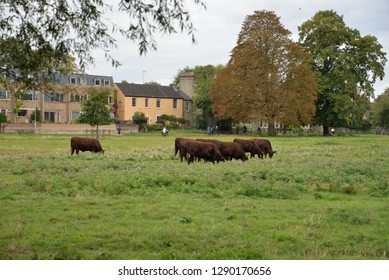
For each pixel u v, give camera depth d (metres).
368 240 10.91
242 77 76.75
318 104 87.88
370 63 86.69
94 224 12.03
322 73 88.69
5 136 64.25
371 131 124.69
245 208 14.07
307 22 88.69
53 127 80.81
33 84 9.96
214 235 11.05
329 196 16.64
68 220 12.48
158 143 52.44
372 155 35.25
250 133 93.88
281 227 11.88
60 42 9.74
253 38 76.38
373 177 20.89
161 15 9.60
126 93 101.25
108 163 25.16
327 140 63.25
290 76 75.94
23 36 9.65
